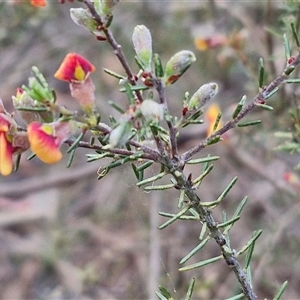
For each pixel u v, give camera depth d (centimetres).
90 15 116
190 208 138
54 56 419
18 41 387
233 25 326
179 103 395
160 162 126
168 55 394
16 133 116
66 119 112
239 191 388
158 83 115
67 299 398
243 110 132
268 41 264
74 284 399
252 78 278
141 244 398
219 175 397
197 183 132
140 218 402
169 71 115
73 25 398
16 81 420
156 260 340
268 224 353
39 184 392
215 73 388
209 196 389
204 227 132
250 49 312
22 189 392
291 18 215
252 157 348
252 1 335
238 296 138
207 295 341
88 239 428
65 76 115
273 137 283
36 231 432
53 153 109
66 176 389
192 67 399
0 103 120
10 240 429
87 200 443
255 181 387
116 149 126
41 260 416
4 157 113
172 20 388
